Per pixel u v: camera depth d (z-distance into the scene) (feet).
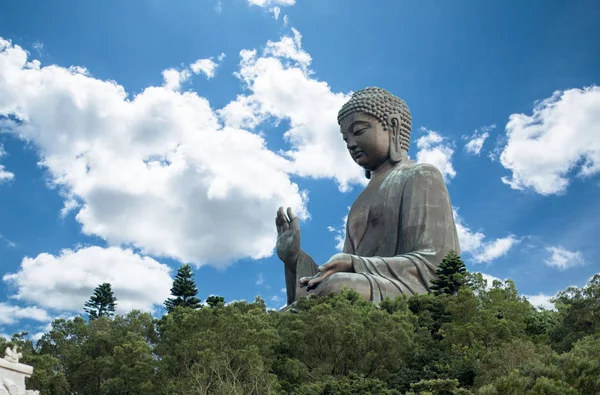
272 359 138.72
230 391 121.08
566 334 143.84
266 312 162.30
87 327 171.22
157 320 164.86
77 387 156.97
